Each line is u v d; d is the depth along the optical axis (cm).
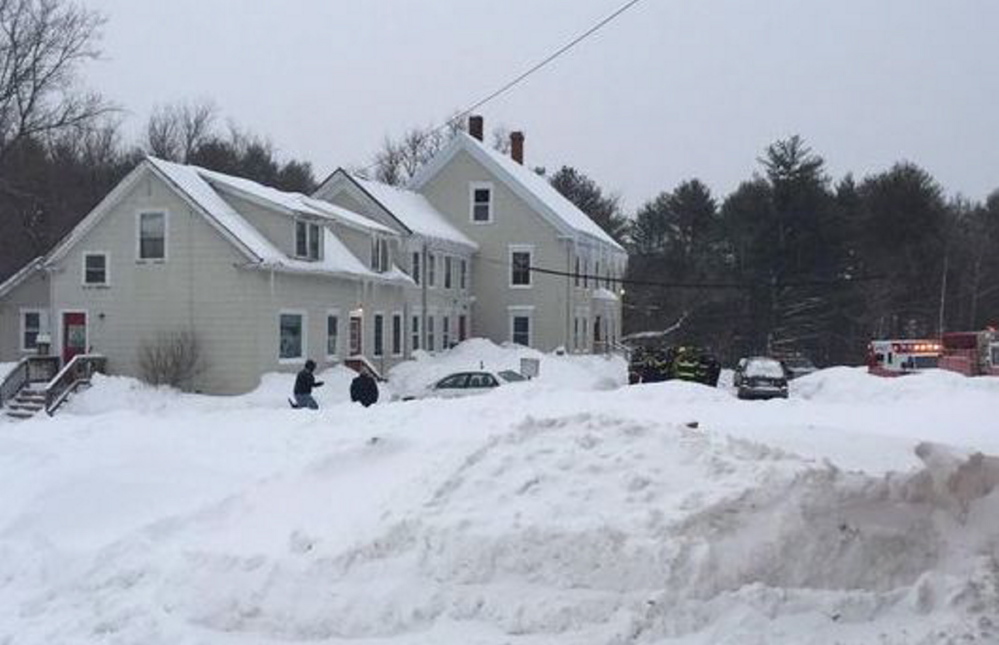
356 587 802
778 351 7400
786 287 7450
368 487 1020
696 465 877
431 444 1112
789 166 7562
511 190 5203
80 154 6650
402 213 4728
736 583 750
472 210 5250
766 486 813
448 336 4966
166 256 3431
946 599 750
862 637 708
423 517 848
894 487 829
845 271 7631
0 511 1146
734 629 715
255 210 3581
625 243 9412
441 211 5278
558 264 5178
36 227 5691
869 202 7881
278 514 1016
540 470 897
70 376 3247
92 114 5050
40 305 3847
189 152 7669
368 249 4138
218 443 1505
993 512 848
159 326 3441
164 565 901
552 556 779
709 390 2084
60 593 898
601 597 746
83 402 3136
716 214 8919
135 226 3459
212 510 1058
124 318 3475
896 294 7444
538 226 5191
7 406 3170
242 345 3375
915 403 2000
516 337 5222
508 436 983
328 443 1475
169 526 1021
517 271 5219
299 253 3616
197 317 3409
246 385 3366
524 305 5206
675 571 749
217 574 851
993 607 743
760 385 3522
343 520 934
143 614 823
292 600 802
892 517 809
